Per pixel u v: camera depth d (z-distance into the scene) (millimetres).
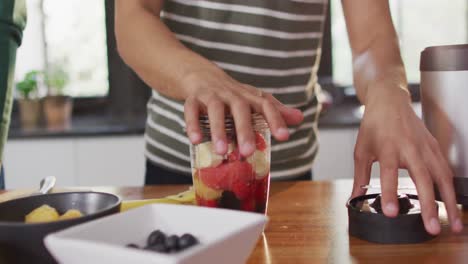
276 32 1129
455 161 871
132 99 2809
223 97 733
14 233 605
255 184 739
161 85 886
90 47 2785
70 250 529
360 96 990
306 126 1233
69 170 2424
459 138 863
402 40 2756
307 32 1186
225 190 730
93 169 2424
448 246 725
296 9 1140
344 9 1120
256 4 1106
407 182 1113
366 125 858
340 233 792
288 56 1158
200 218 629
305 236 782
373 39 1046
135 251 501
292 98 1191
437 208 750
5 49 956
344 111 2693
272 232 804
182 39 1145
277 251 724
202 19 1123
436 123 881
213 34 1127
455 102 860
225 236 548
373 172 2125
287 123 776
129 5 1009
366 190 865
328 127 2383
